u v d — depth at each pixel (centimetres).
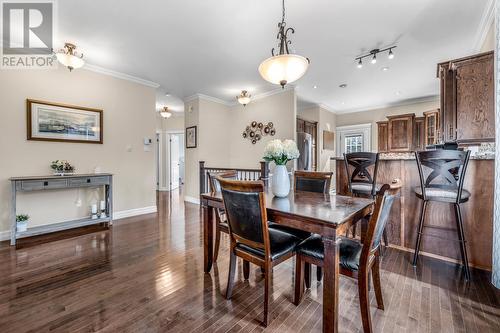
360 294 137
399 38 288
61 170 336
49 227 306
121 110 408
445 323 149
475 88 239
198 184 543
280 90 494
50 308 163
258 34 279
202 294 181
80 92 359
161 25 260
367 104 620
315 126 614
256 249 158
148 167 448
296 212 149
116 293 182
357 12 236
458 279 202
